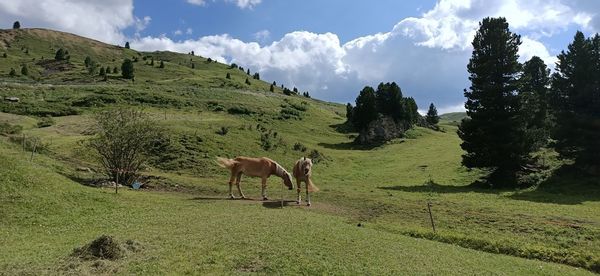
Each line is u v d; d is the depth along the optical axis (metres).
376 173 59.41
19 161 27.83
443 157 67.44
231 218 22.86
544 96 62.47
